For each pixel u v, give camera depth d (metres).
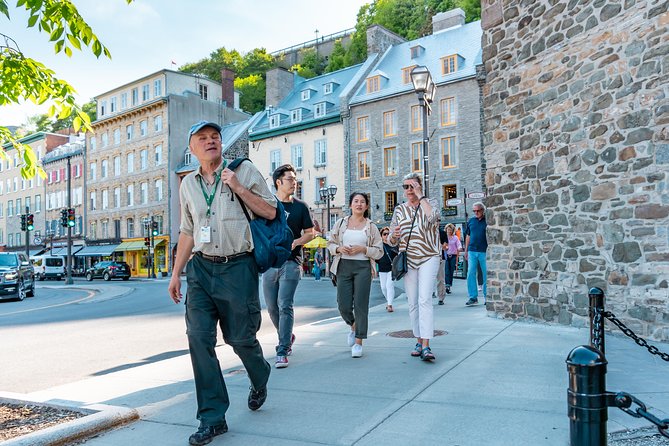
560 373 4.78
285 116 42.88
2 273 20.38
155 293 21.55
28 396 4.81
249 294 3.69
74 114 4.95
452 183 33.12
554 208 7.41
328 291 18.56
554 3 7.48
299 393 4.52
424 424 3.60
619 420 3.51
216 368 3.64
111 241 53.91
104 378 5.55
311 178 40.12
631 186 6.33
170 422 3.99
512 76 8.23
